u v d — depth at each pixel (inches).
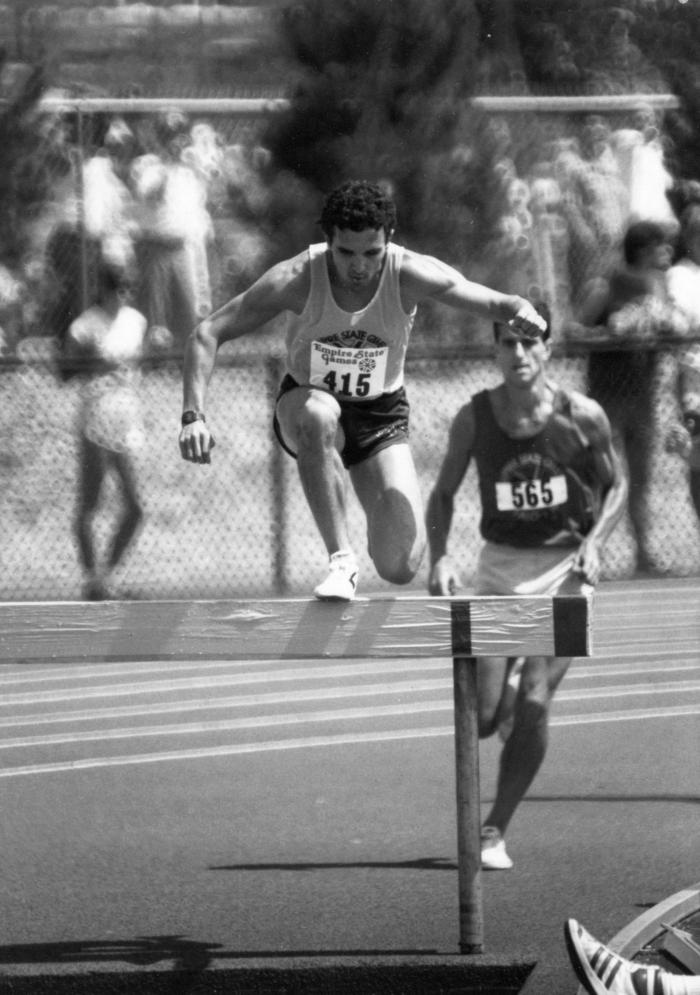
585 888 828.6
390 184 2006.6
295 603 724.7
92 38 2081.7
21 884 858.1
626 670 1317.7
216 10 2135.8
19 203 1812.3
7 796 1029.2
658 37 2128.4
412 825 957.8
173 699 1304.1
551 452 879.1
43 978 721.6
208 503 1686.8
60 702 1300.4
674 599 1565.0
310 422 750.5
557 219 1945.1
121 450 1593.3
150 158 1844.2
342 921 788.6
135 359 1628.9
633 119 1961.1
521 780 871.1
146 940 764.6
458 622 716.7
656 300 1664.6
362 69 2070.6
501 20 2117.4
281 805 995.9
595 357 1624.0
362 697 1296.8
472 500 1760.6
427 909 805.9
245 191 2009.1
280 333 1860.2
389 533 788.0
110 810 992.2
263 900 825.5
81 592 1593.3
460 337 1814.7
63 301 1766.7
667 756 1080.8
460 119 2033.7
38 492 1664.6
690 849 890.1
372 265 735.1
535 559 887.7
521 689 863.7
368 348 763.4
